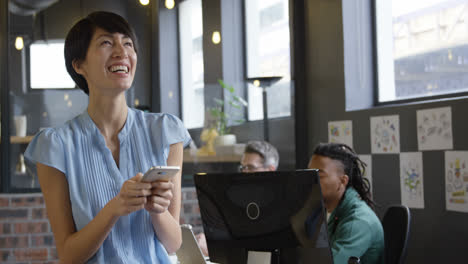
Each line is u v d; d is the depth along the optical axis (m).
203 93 4.63
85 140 1.28
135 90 4.54
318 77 4.54
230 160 4.63
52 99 4.37
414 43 3.76
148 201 1.17
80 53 1.28
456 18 3.40
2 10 4.29
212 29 4.67
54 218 1.26
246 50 4.73
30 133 4.32
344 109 4.23
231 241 1.79
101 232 1.18
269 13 4.77
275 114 4.70
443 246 3.32
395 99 3.96
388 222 2.68
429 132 3.43
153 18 4.55
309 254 1.68
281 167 4.69
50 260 4.14
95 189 1.26
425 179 3.46
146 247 1.29
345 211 2.49
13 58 4.30
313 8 4.58
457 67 3.40
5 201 4.10
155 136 1.34
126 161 1.29
